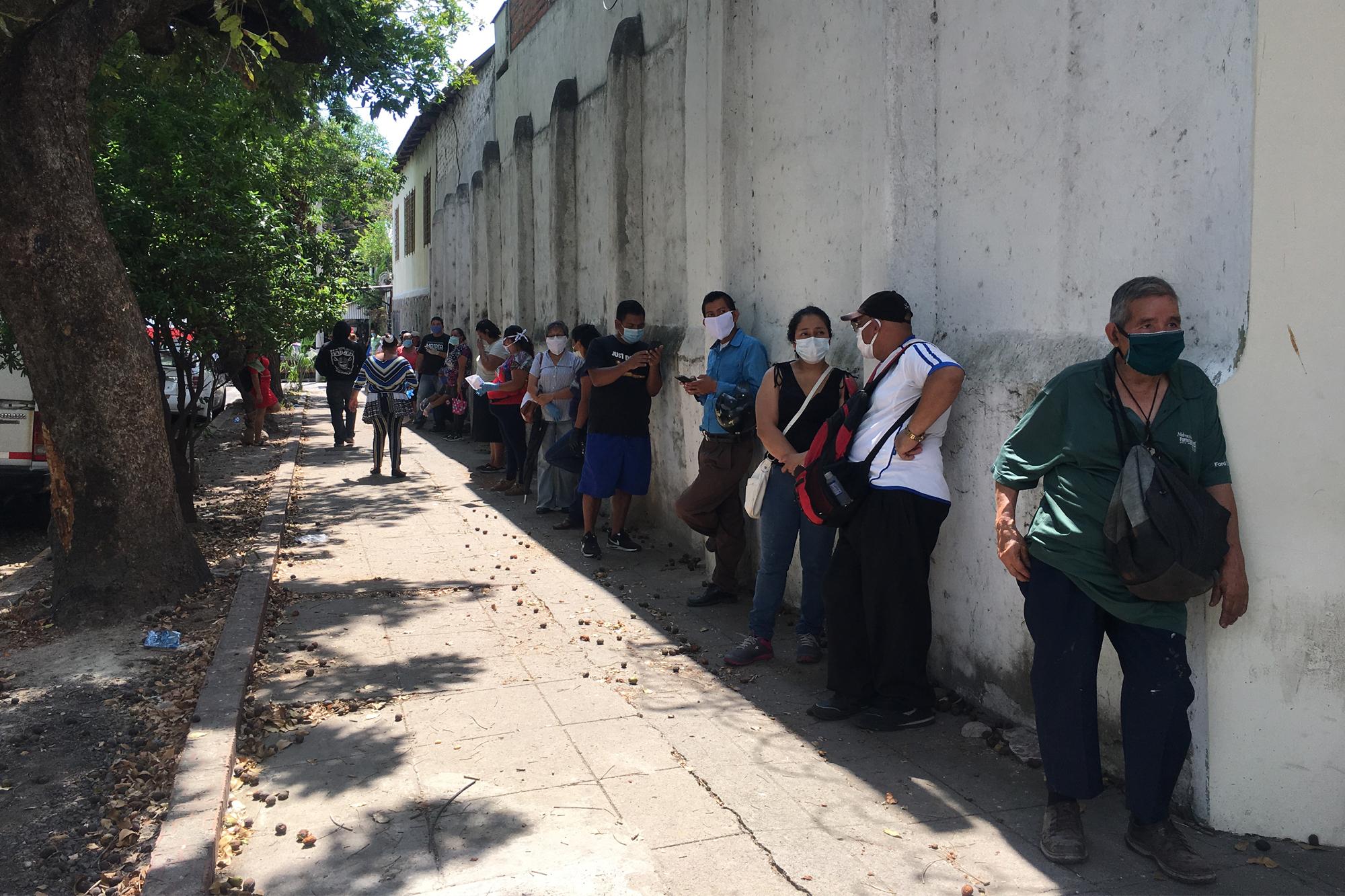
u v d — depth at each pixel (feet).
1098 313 13.01
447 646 18.84
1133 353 10.62
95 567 19.58
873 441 14.83
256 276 28.04
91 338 19.11
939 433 15.02
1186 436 10.80
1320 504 10.88
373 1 28.99
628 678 17.02
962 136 15.57
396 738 14.52
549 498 32.37
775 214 21.36
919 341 14.74
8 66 17.79
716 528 21.35
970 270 15.52
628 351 25.26
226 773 12.85
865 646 15.11
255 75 26.94
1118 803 12.36
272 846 11.48
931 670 16.49
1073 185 13.37
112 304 19.26
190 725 14.48
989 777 13.20
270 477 41.27
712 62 22.99
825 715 15.15
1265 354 10.86
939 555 16.05
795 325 16.81
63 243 18.61
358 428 62.75
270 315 28.60
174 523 20.63
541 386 32.50
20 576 23.80
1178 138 11.76
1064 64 13.41
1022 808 12.34
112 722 14.92
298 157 36.27
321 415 71.92
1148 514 10.32
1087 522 11.03
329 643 18.99
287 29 25.48
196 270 26.43
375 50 28.48
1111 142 12.72
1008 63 14.46
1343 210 10.61
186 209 26.99
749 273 22.68
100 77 26.86
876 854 11.25
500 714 15.46
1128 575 10.47
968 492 15.19
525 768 13.52
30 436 28.96
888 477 14.58
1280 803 11.32
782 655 18.30
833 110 18.88
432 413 60.03
